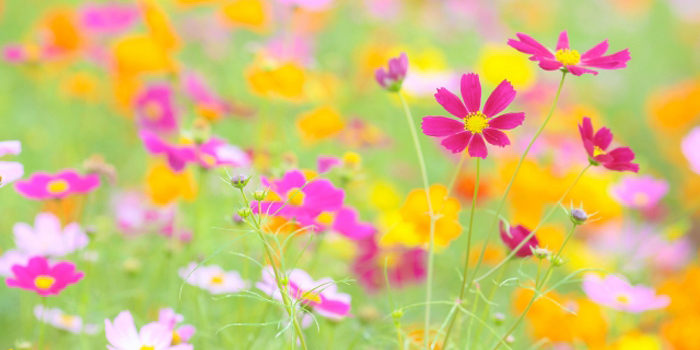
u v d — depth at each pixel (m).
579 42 5.11
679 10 5.62
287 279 1.62
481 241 2.32
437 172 2.88
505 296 2.16
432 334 1.87
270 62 2.08
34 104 2.98
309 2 2.34
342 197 1.68
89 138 2.77
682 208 2.92
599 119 3.27
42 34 2.66
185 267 1.88
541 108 3.28
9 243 2.09
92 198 2.18
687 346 1.88
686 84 3.51
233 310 1.89
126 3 3.93
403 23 4.35
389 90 1.74
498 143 1.60
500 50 2.87
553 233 2.05
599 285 1.82
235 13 2.46
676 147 3.39
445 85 2.45
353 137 2.55
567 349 1.93
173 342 1.68
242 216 1.61
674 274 2.24
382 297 2.12
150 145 1.80
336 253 2.06
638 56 5.10
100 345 1.85
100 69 3.33
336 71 3.37
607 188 2.06
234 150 1.87
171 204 2.04
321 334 1.89
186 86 2.24
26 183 1.77
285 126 2.46
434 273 2.24
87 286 1.80
